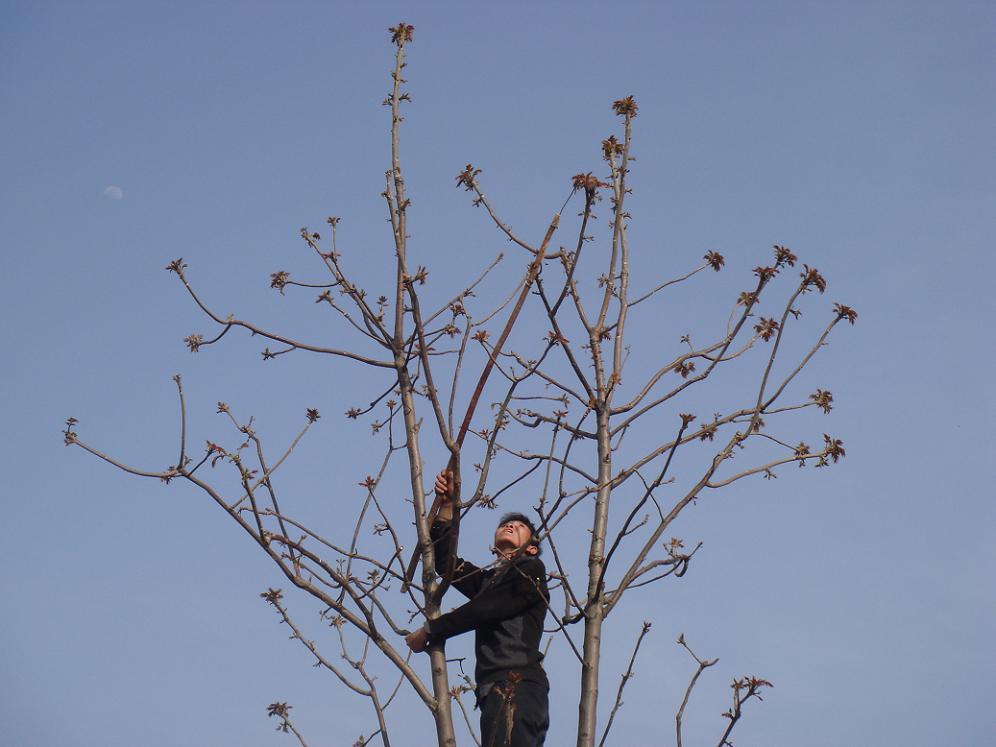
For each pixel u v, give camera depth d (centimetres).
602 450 1355
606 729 1212
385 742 1262
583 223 1316
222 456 1273
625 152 1503
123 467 1270
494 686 1330
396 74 1466
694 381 1392
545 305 1344
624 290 1456
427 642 1310
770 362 1365
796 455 1344
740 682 1209
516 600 1363
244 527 1259
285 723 1295
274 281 1391
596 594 1277
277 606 1321
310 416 1357
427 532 1330
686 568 1289
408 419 1362
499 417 1336
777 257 1378
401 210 1417
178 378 1299
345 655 1316
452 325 1395
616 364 1395
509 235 1404
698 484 1320
